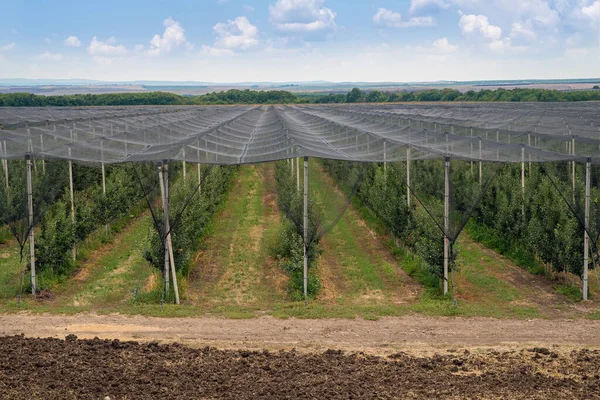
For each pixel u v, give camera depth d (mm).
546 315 19750
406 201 27828
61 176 23844
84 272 25375
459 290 22844
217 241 30844
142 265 26391
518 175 32719
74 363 14594
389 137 31312
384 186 29875
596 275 22719
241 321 19312
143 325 18812
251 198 43312
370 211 34906
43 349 15641
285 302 21656
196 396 12766
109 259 27453
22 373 13789
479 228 31391
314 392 12984
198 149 24422
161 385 13312
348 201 24469
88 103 137625
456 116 54969
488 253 28156
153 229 22938
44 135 30656
